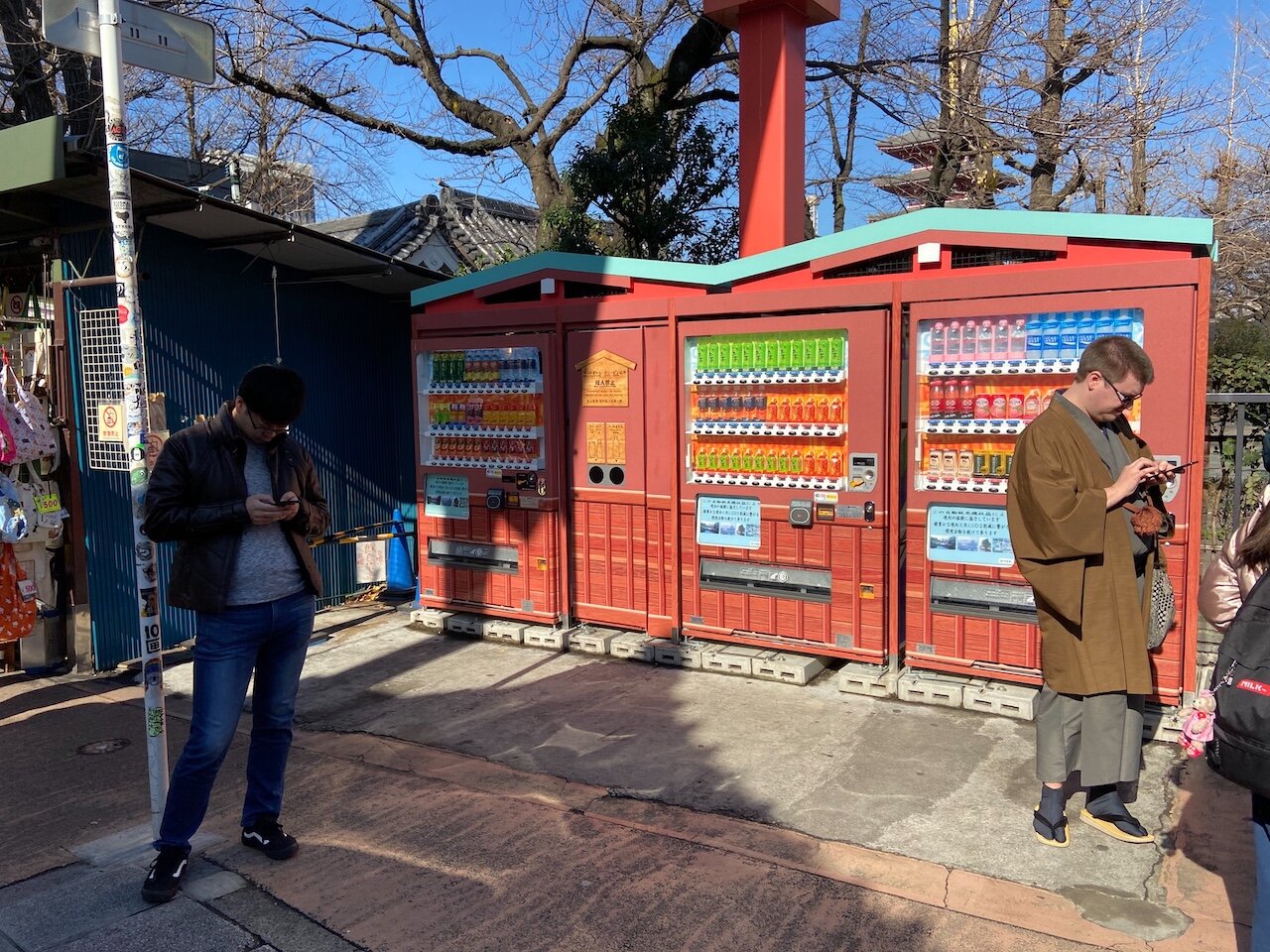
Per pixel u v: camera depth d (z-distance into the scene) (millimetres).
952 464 4445
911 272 4551
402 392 7680
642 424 5371
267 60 10727
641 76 10836
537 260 5641
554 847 3291
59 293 5312
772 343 4859
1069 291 4059
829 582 4848
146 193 4941
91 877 3143
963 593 4477
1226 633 2213
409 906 2920
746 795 3668
